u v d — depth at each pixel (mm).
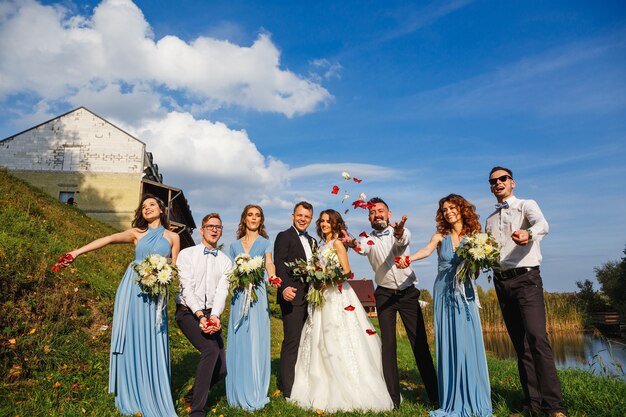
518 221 4242
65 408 3826
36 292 5926
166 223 4562
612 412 3803
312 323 4840
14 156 30125
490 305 22859
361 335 4727
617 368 5363
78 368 4793
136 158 30656
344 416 4129
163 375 4039
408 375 7160
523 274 4133
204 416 3926
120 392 3943
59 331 5422
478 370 4215
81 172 30250
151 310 4102
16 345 4688
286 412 4203
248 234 5078
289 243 5336
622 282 36094
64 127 30672
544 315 4039
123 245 14352
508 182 4426
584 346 15391
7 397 3939
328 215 5230
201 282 4398
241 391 4445
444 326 4445
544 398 3877
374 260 4918
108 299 7043
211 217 4641
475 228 4512
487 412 4066
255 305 4699
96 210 29844
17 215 9195
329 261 4820
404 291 4785
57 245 8453
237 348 4570
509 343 17578
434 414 4203
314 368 4660
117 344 3998
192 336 4180
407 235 4676
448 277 4496
